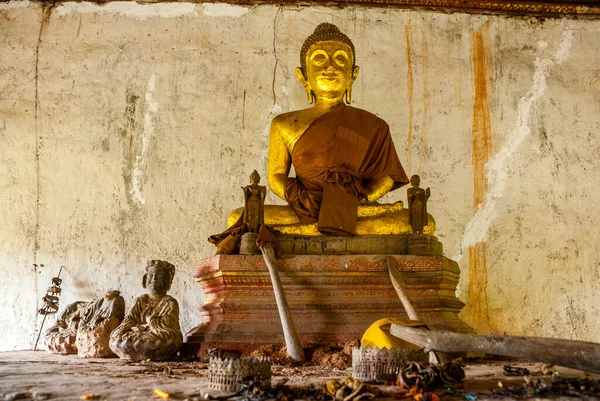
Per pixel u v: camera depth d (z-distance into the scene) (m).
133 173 8.26
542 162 8.48
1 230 7.93
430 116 8.66
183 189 8.26
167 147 8.38
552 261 8.15
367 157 6.05
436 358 3.69
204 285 5.42
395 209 5.81
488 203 8.34
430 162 8.48
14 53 8.52
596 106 8.71
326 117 6.09
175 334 4.95
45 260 7.89
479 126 8.62
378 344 3.89
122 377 3.69
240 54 8.75
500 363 4.71
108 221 8.09
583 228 8.27
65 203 8.09
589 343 3.15
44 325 7.70
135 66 8.62
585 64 8.88
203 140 8.43
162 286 5.23
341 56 6.45
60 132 8.30
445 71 8.82
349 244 5.34
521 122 8.64
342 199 5.50
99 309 5.83
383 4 9.03
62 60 8.56
